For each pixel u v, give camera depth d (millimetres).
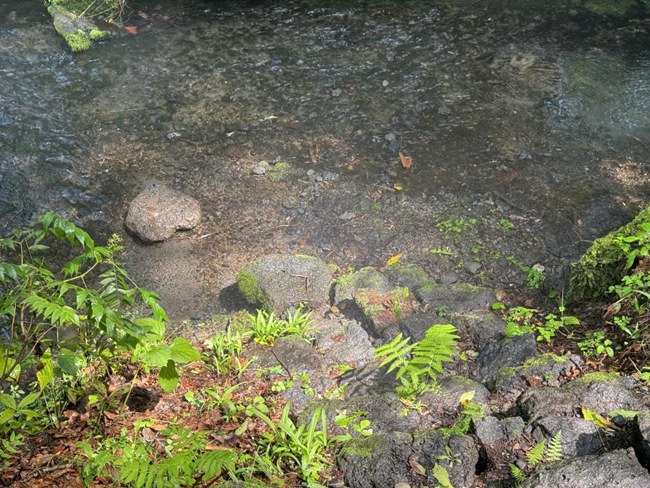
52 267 3270
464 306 2855
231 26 4812
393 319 2791
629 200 3492
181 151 3854
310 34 4730
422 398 2264
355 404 2254
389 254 3268
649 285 2527
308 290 2955
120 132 3963
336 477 2012
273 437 2137
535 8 4969
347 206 3520
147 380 2420
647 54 4496
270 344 2666
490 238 3311
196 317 3020
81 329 2289
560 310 2721
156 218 3355
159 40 4672
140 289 2066
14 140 3881
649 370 2314
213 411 2293
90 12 4828
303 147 3873
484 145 3838
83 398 2277
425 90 4234
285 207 3539
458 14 4914
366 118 4043
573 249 3242
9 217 3494
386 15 4918
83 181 3676
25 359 2094
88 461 1976
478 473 2027
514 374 2352
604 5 4992
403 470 1978
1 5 4965
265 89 4262
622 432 2027
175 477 1841
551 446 1996
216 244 3371
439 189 3590
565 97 4148
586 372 2383
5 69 4379
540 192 3549
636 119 3980
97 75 4359
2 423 2074
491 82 4281
